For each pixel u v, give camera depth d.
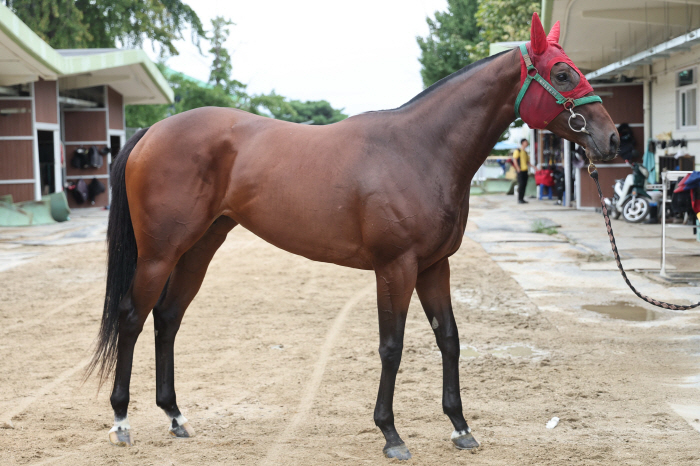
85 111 22.50
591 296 7.38
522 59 3.26
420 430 3.72
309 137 3.46
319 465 3.24
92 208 21.92
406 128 3.34
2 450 3.43
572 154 18.42
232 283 8.82
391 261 3.25
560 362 5.03
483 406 4.11
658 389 4.37
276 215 3.46
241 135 3.58
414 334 6.00
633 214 13.72
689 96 13.19
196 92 40.09
